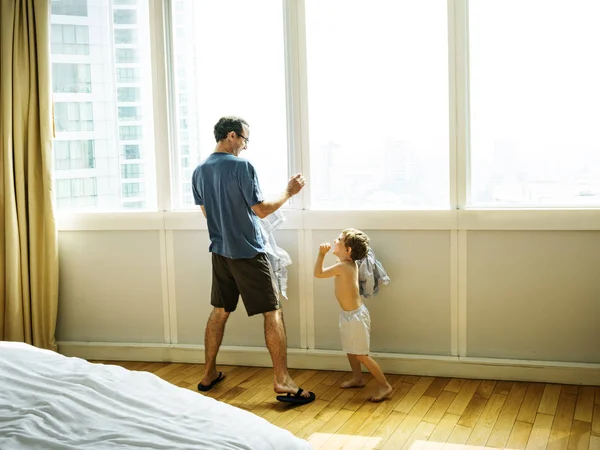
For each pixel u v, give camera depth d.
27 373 2.01
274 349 3.28
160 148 3.85
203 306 3.92
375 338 3.69
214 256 3.41
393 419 3.03
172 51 3.82
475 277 3.51
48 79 3.82
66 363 2.16
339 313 3.73
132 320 4.02
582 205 3.37
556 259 3.40
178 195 3.91
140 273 3.97
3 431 1.62
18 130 3.83
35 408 1.76
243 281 3.29
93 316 4.06
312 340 3.78
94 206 4.01
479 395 3.29
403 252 3.59
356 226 3.63
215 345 3.48
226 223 3.27
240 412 1.79
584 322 3.39
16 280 3.89
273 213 3.55
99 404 1.79
